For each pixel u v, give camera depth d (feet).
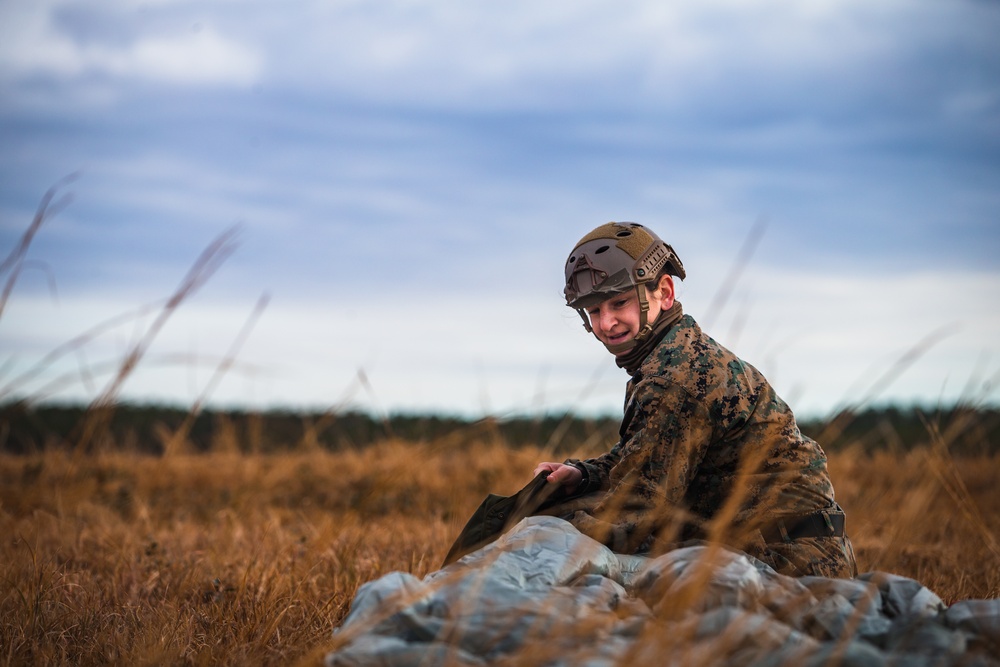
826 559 11.92
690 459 12.08
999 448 33.09
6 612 13.89
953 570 17.54
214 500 28.81
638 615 9.64
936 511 23.63
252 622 13.35
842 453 34.55
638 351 12.89
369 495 19.44
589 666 8.34
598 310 12.76
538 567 10.61
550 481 12.82
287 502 28.66
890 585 10.12
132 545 20.08
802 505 12.16
